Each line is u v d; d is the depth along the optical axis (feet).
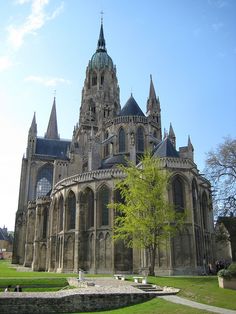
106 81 367.04
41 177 360.69
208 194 210.79
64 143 401.49
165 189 172.76
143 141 257.96
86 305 84.28
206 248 197.47
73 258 203.10
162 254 166.40
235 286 99.55
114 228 184.24
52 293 86.48
